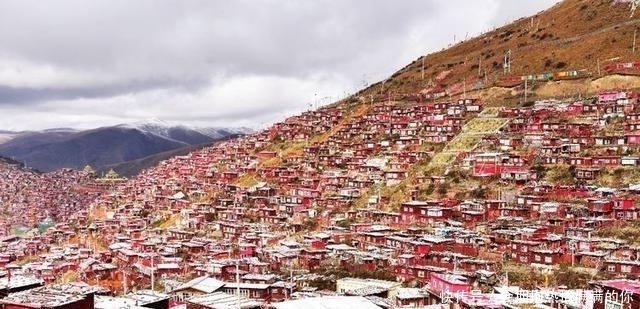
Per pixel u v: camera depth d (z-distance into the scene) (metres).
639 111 165.88
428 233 131.75
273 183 194.75
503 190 146.12
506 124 181.88
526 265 108.56
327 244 135.88
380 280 111.69
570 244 111.25
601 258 104.50
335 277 116.31
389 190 164.50
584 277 98.81
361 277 115.50
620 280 82.19
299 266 126.38
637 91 180.88
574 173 144.25
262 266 124.94
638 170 137.25
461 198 149.25
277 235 152.75
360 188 171.75
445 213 139.75
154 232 178.75
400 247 125.25
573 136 161.50
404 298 92.19
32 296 59.81
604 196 130.50
